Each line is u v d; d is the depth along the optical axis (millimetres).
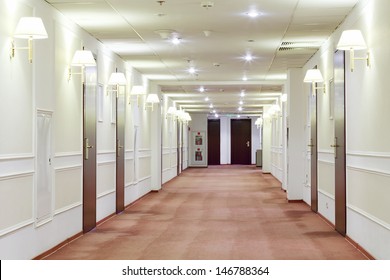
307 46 10312
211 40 9711
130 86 12703
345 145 7906
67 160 7730
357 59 6918
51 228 6992
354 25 7352
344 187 7977
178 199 13766
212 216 10484
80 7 7258
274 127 21922
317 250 7059
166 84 15953
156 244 7516
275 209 11625
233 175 23766
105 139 10125
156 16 7844
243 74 14438
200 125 31516
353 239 7449
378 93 6070
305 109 12742
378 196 6121
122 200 11430
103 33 9062
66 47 7766
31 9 6367
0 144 5430
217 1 7016
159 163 16266
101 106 9906
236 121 34906
